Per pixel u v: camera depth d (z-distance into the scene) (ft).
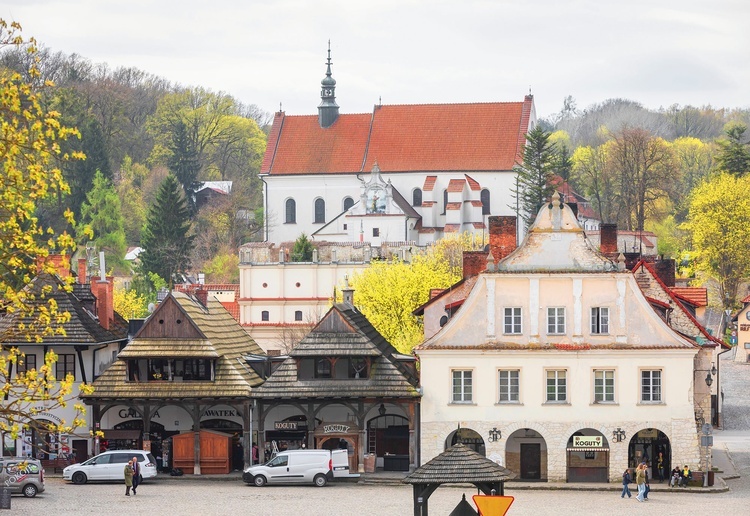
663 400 308.60
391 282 452.76
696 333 335.67
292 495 282.15
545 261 313.12
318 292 648.79
